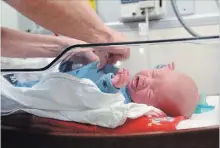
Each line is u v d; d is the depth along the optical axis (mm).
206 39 602
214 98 743
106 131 556
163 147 485
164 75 780
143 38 1213
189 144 484
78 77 579
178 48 735
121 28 1281
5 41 625
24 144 505
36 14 558
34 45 659
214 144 480
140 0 1200
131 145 488
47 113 563
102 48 567
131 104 610
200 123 558
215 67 650
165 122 585
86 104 565
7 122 543
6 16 923
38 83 589
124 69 658
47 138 504
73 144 499
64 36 641
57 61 558
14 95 580
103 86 606
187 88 769
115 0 1402
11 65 604
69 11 557
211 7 1288
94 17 604
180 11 1306
